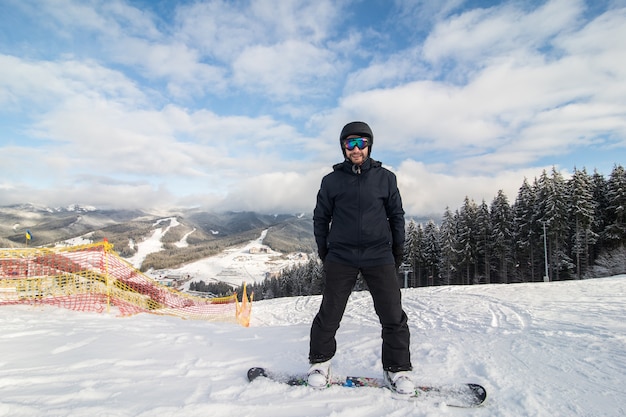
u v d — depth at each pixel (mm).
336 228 2191
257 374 2154
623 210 28734
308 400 1822
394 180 2238
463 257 35750
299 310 15180
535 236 32094
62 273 6672
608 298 8852
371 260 2109
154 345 3027
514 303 9125
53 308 5816
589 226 29766
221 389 1949
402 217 2223
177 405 1716
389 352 2021
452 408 1785
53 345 2951
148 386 1981
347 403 1792
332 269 2160
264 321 13164
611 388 2137
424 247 40812
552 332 4527
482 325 6586
